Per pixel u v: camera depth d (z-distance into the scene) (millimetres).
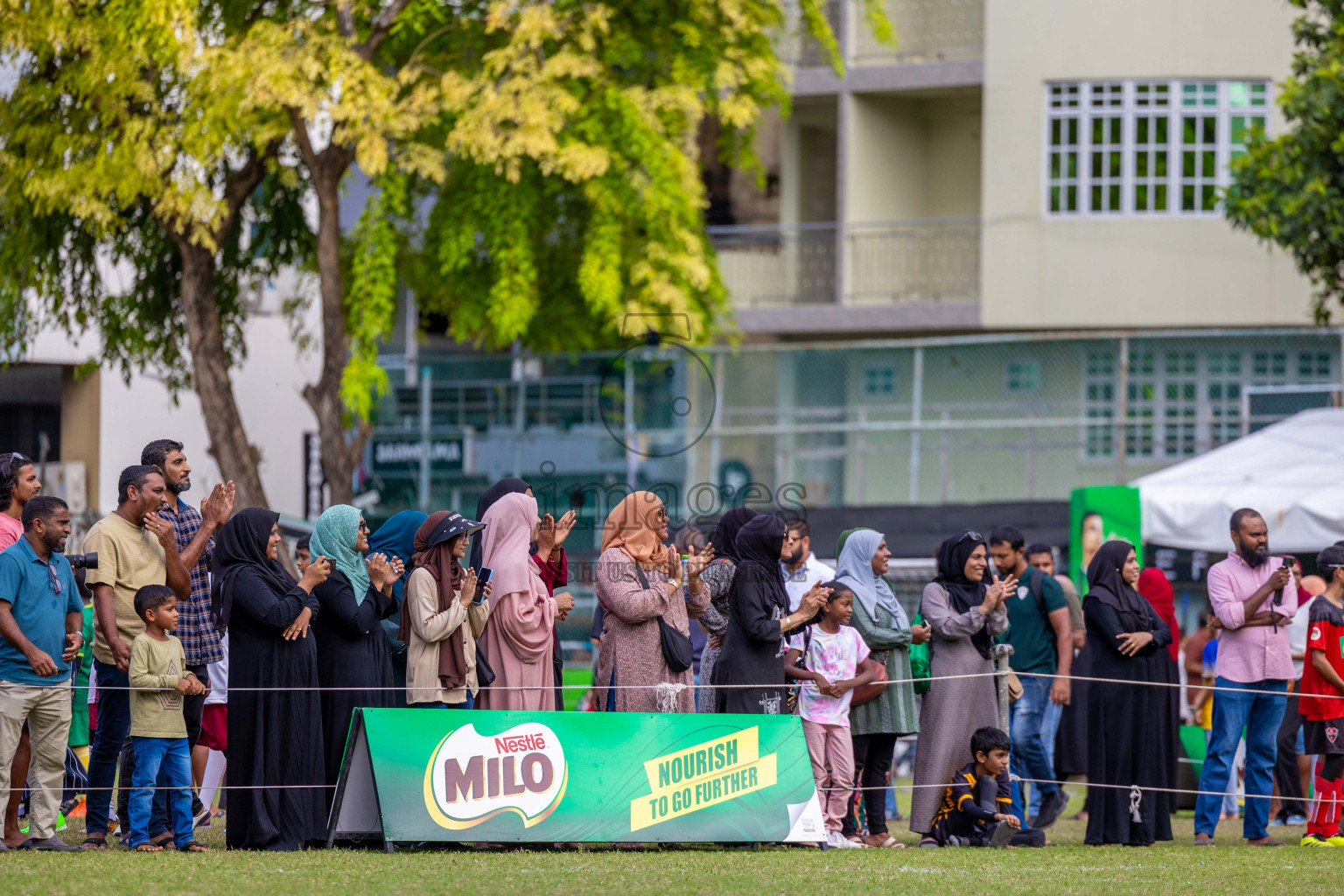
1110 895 16703
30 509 18828
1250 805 23031
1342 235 39906
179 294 42000
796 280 60219
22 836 20062
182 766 19141
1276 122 54750
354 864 17375
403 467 52562
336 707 19672
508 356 46562
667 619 20922
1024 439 56469
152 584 19281
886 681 21922
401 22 38781
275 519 19406
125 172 36156
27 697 18438
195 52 36094
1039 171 56469
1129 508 31969
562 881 16375
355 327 39406
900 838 23641
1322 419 39875
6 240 38750
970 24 58219
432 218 42844
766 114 63781
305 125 38719
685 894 15812
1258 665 23141
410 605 19812
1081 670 25906
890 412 58469
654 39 42938
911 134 61125
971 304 57188
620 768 19625
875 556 22328
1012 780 22766
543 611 20734
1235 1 54750
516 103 39406
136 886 15547
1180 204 55344
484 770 19156
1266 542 23641
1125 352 45906
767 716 20375
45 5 35781
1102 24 55781
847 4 58969
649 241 42219
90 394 47469
